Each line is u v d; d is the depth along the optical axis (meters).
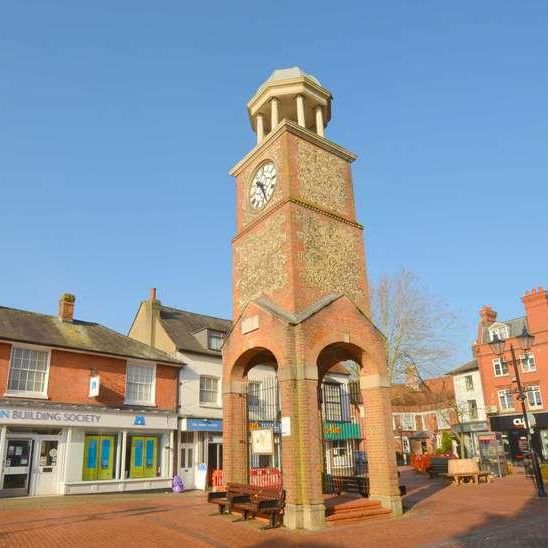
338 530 11.72
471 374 44.88
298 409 12.97
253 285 16.38
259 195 17.30
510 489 20.16
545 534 10.68
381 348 15.23
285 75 18.36
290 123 16.61
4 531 11.55
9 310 23.06
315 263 15.54
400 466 44.03
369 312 16.64
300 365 13.26
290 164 16.25
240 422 15.46
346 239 16.92
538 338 38.12
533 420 24.73
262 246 16.38
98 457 21.58
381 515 13.30
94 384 21.83
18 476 19.41
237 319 16.61
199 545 10.18
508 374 39.88
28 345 20.84
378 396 14.65
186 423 24.66
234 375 15.82
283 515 12.41
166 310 30.81
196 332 28.64
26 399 20.19
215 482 23.08
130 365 24.09
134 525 12.36
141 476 22.86
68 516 13.94
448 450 43.44
